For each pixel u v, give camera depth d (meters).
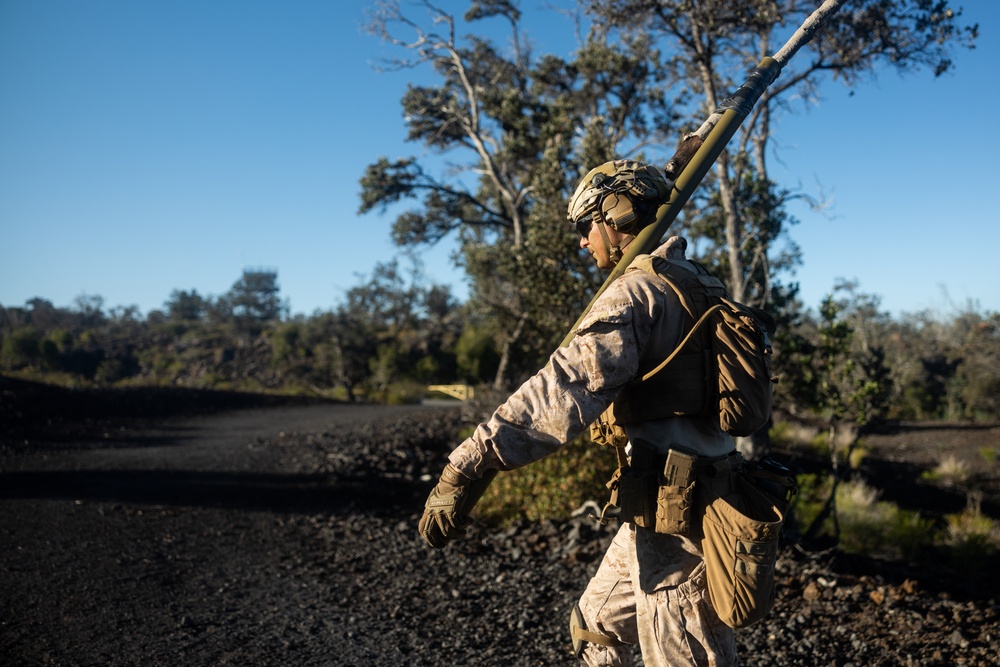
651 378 1.76
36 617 4.24
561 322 9.58
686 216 9.57
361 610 4.52
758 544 1.67
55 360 57.50
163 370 61.38
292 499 8.61
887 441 23.20
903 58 8.80
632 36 9.43
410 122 24.05
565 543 5.75
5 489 8.46
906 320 34.31
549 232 9.47
